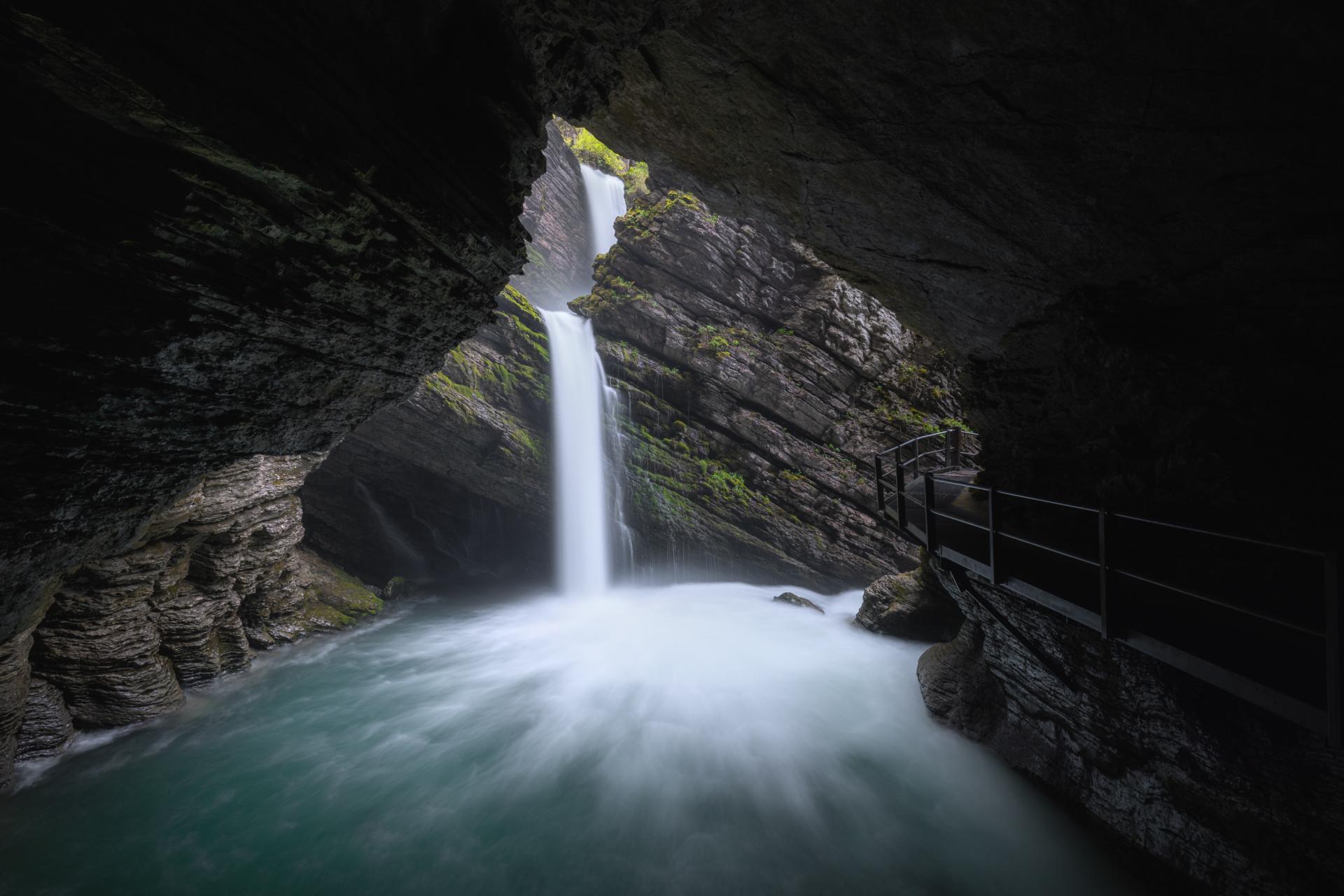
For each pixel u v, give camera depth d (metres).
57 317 3.45
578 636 16.11
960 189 6.34
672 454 20.50
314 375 5.31
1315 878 4.94
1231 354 5.71
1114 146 4.95
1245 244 5.08
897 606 15.48
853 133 6.22
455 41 4.67
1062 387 7.97
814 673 13.49
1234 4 3.54
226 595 11.91
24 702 8.50
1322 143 4.03
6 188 3.00
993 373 9.75
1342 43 3.40
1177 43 3.96
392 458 18.77
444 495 20.69
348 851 7.82
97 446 4.23
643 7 5.07
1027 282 7.32
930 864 7.69
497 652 14.86
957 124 5.52
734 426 20.59
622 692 12.59
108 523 4.89
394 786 9.18
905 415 20.41
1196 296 5.92
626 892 7.22
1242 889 5.50
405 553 20.50
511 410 19.09
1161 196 5.16
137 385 4.05
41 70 2.68
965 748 9.73
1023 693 8.66
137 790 8.82
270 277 4.14
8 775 8.41
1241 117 4.18
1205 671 3.73
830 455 20.38
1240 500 5.74
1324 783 4.86
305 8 3.38
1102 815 7.19
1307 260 4.79
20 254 3.19
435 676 13.34
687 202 21.08
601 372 21.25
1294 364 5.24
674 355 20.77
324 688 12.51
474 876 7.43
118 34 2.66
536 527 21.52
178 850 7.74
